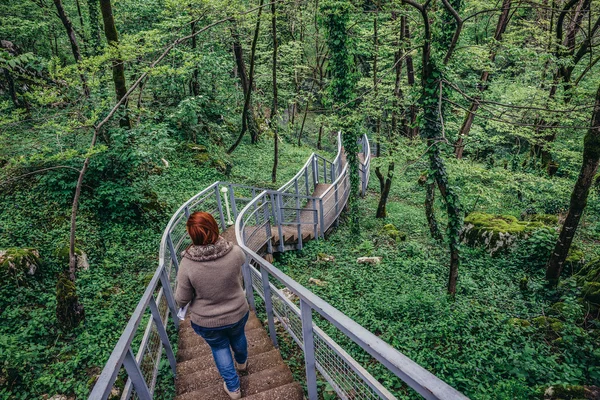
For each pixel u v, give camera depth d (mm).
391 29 13109
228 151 17641
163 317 4305
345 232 12211
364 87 15000
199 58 8125
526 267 9109
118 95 9125
